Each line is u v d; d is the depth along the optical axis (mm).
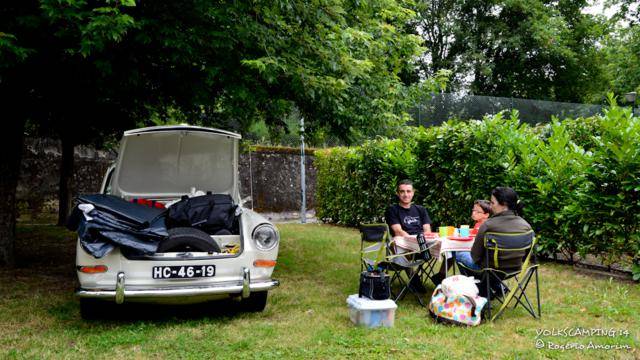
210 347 3641
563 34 23406
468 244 4750
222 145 5566
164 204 5301
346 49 5715
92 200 4289
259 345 3703
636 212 5773
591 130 8102
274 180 16703
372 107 6598
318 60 5867
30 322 4254
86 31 4129
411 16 7445
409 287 4930
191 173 5586
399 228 5355
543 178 7078
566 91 25328
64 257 7645
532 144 7594
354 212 12086
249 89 5773
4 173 6570
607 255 6367
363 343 3721
